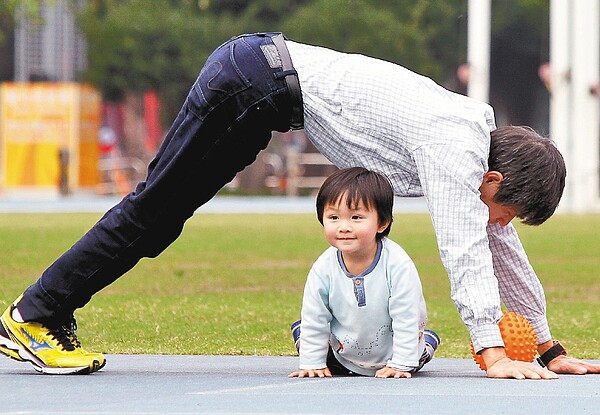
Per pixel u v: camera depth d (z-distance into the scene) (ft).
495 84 355.15
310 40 274.57
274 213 173.37
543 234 121.70
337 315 35.01
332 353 36.06
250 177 267.80
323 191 34.27
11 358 39.04
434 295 67.41
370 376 35.58
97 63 282.97
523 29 336.08
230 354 43.83
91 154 232.53
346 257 34.68
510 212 35.50
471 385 32.19
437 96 35.37
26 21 277.64
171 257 91.45
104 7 299.58
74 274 36.01
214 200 235.40
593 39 169.07
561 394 30.45
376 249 34.68
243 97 34.68
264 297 63.46
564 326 52.42
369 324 34.81
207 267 82.89
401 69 35.83
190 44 284.00
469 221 33.65
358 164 35.45
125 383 33.35
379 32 274.36
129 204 35.60
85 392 31.19
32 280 70.90
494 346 34.06
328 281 34.86
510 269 37.29
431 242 109.40
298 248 101.40
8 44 295.28
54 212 165.07
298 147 285.84
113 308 56.54
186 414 26.96
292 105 35.12
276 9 292.20
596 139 174.09
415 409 27.78
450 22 308.60
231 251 97.91
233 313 55.77
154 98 261.65
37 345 36.09
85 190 229.86
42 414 27.07
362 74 35.22
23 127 223.10
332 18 272.92
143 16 283.59
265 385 32.65
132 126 292.40
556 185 34.91
